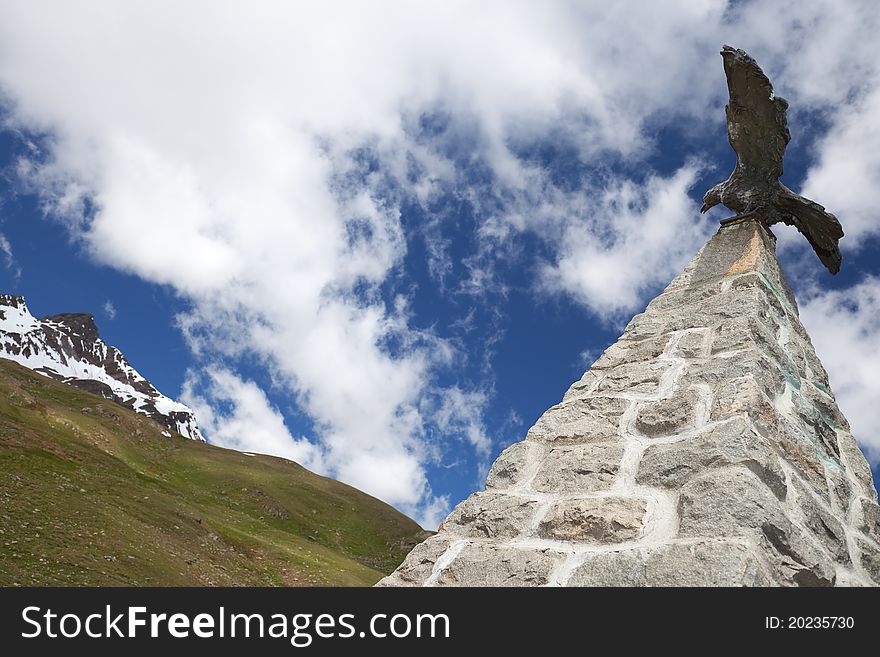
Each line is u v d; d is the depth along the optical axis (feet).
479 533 11.74
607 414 13.20
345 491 217.15
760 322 14.49
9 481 73.61
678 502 10.60
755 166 18.88
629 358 14.99
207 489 171.22
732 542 9.47
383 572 149.69
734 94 18.84
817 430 13.41
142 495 96.99
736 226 18.40
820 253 18.86
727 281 16.42
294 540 137.18
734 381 12.55
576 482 11.79
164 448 195.52
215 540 96.73
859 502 12.82
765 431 11.52
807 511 10.86
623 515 10.70
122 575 58.85
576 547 10.57
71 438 112.57
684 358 14.05
